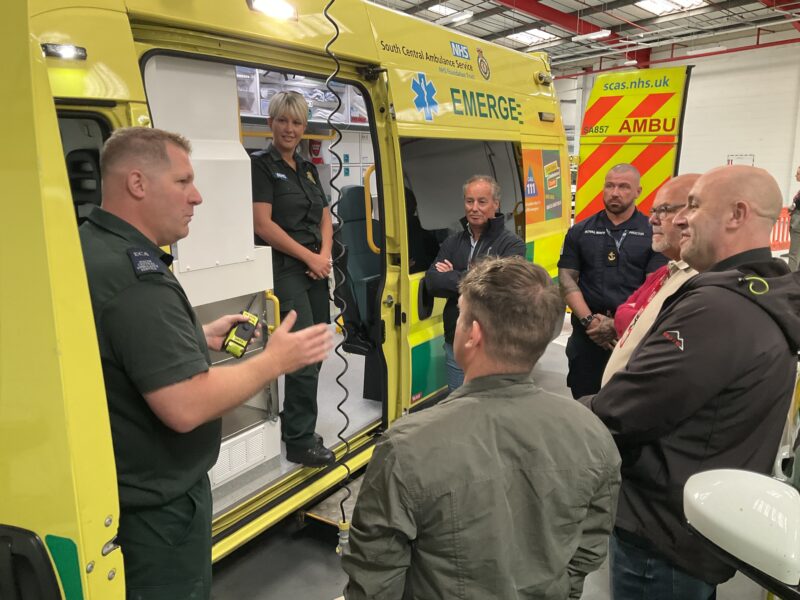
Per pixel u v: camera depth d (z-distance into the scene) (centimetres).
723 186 164
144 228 155
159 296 145
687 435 156
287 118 296
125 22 188
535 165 479
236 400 152
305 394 286
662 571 166
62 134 192
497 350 123
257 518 262
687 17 1300
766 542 108
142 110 191
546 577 116
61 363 101
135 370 142
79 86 174
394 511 111
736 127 1401
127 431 150
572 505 118
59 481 105
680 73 614
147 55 204
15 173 99
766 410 151
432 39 353
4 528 110
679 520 157
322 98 568
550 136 511
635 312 260
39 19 167
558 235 525
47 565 109
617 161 668
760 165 1370
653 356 155
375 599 115
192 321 160
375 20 304
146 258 147
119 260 144
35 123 97
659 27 1398
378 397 388
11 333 103
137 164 150
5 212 100
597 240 352
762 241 164
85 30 177
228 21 222
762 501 113
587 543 128
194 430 163
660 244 235
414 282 335
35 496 107
